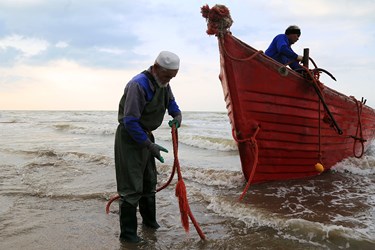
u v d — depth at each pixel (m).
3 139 14.98
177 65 3.31
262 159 5.92
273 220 4.21
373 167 7.29
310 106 5.95
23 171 7.59
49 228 4.21
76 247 3.66
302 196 5.41
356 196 5.42
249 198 5.27
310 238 3.79
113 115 48.09
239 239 3.81
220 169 7.57
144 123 3.48
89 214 4.73
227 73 5.27
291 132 5.91
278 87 5.54
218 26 5.05
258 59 5.32
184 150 11.45
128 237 3.75
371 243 3.56
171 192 5.82
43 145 12.50
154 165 4.00
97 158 8.92
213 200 5.08
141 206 4.14
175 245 3.69
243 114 5.47
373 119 10.23
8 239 3.90
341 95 6.80
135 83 3.31
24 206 5.11
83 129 19.19
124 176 3.60
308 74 5.77
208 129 20.64
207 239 3.83
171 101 3.75
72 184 6.41
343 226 4.08
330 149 6.78
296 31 6.25
